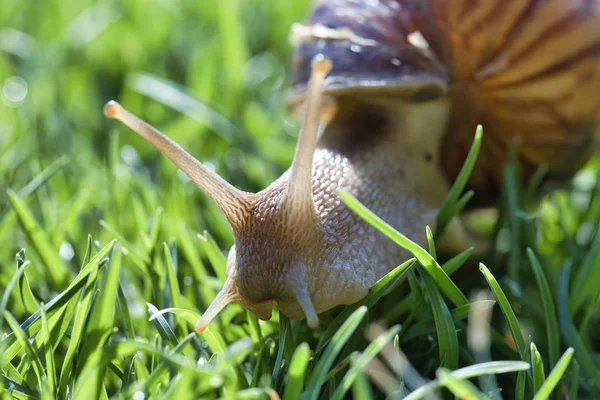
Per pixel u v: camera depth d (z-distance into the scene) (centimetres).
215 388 12
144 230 15
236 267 13
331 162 15
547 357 13
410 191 16
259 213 13
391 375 13
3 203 17
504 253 16
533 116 16
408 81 16
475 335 13
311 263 13
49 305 12
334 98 16
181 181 17
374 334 13
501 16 16
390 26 16
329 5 17
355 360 12
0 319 12
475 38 16
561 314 13
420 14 16
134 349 11
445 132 17
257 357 13
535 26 16
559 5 15
